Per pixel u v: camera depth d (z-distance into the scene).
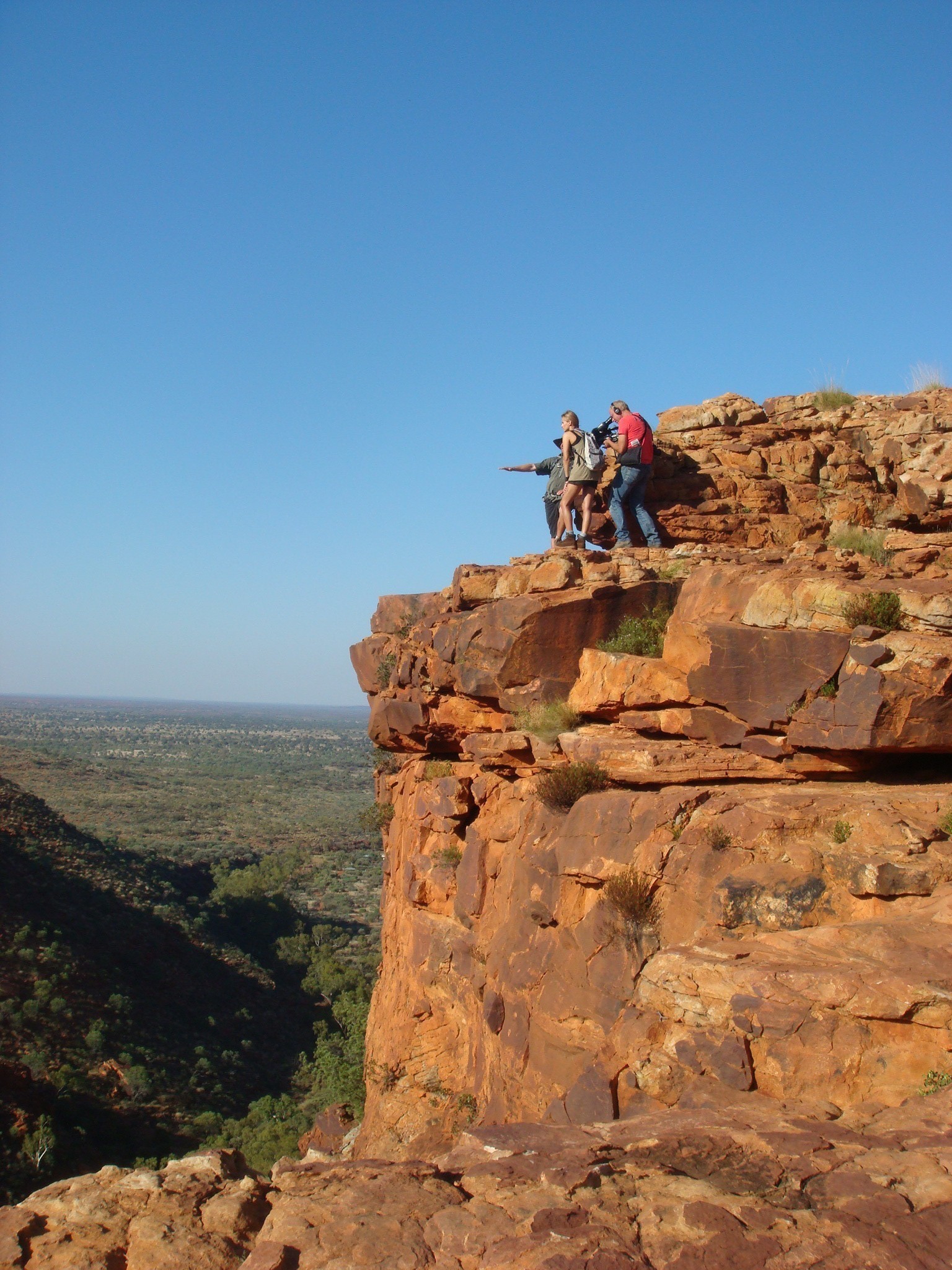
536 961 11.84
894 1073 6.96
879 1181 5.14
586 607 13.19
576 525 16.48
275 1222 5.05
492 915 14.50
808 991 7.49
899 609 10.52
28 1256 4.89
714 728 11.51
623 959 10.12
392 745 18.38
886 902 8.67
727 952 8.33
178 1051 50.62
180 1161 6.12
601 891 10.92
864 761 10.71
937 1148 5.52
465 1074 14.93
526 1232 4.69
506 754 13.70
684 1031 8.05
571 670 13.30
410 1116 15.62
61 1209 5.38
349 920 91.50
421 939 16.53
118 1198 5.49
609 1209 4.91
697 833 10.01
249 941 77.44
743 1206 4.88
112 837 108.88
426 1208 5.11
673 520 15.84
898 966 7.47
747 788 10.92
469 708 15.05
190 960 65.06
